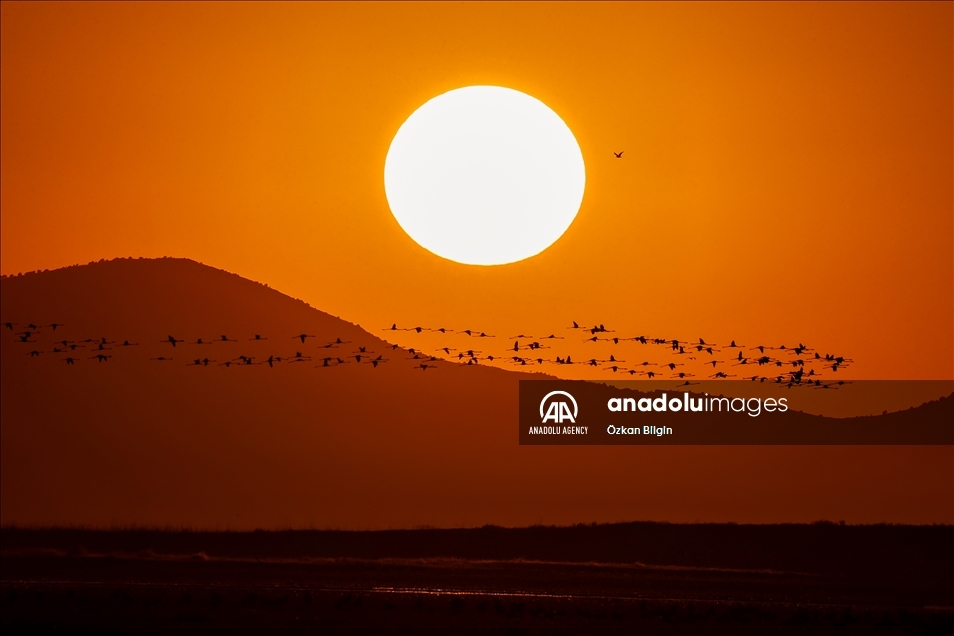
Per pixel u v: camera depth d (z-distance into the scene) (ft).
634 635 495.82
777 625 528.22
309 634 482.69
